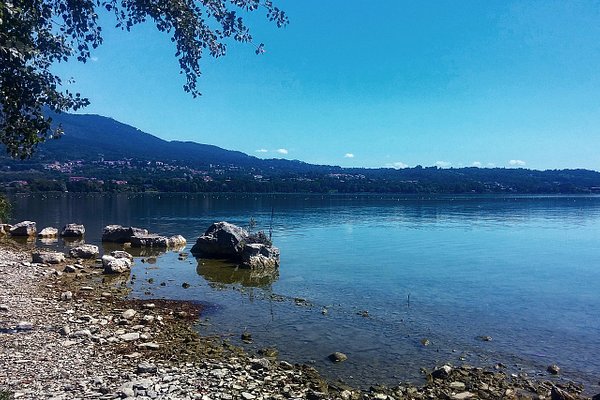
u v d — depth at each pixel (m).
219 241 34.44
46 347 13.28
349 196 185.50
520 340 16.81
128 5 9.27
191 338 15.46
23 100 7.79
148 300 20.61
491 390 12.46
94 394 10.30
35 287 21.61
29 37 7.54
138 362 12.79
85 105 8.61
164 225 60.25
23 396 9.90
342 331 17.27
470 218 80.62
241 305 20.58
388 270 30.62
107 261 27.48
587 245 46.81
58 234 46.56
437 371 13.48
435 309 20.81
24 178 160.12
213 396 10.82
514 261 35.94
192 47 9.53
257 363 13.25
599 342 16.73
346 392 11.94
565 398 11.85
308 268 30.88
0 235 44.78
